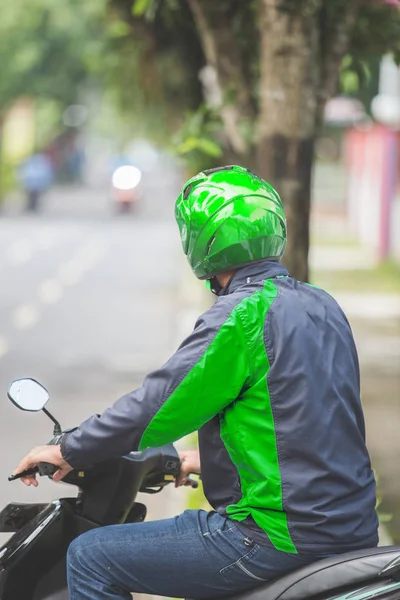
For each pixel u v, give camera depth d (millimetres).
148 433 5086
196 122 12305
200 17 11750
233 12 11812
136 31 16516
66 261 39688
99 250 44281
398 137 38812
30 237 50000
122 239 49844
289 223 10430
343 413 5090
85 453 5160
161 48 16719
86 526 5691
